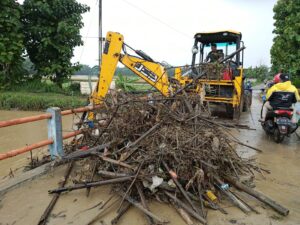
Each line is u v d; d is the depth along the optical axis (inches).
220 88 410.0
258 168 212.8
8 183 187.2
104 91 257.8
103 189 177.8
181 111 219.3
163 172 163.6
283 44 983.6
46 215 149.8
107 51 257.4
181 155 164.7
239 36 427.5
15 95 598.5
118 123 202.7
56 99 593.9
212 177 172.6
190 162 164.2
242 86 432.8
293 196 175.8
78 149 231.3
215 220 146.9
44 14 757.3
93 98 256.7
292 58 920.3
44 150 276.1
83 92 784.3
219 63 343.9
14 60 746.8
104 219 147.6
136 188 164.2
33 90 759.1
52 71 772.6
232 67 416.5
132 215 150.7
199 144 175.9
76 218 148.6
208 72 375.2
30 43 800.3
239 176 197.2
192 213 147.7
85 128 240.2
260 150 256.1
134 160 170.2
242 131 353.1
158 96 243.9
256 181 196.1
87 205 160.6
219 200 164.9
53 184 187.9
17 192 177.5
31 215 152.3
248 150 270.8
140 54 270.7
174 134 179.6
